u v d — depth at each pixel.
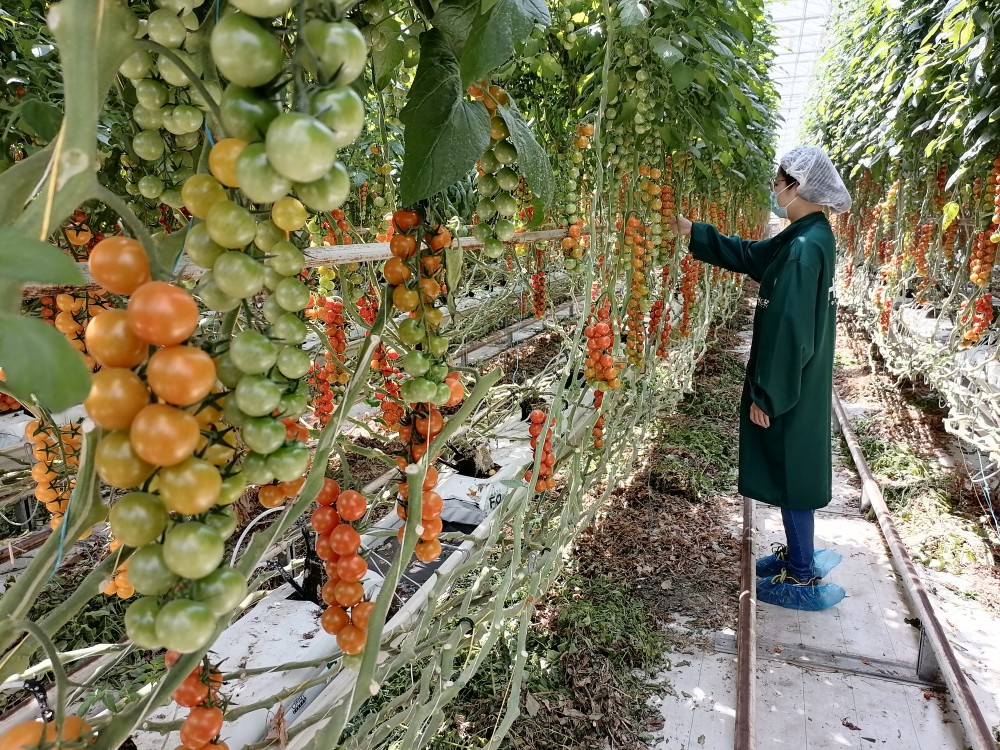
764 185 5.29
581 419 2.37
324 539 0.75
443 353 0.82
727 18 2.13
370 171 2.54
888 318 4.73
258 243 0.51
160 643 0.43
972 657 2.11
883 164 4.34
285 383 0.52
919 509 3.03
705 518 2.94
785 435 2.29
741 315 7.73
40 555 0.48
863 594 2.49
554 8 1.80
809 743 1.81
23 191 0.44
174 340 0.40
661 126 2.31
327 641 1.50
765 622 2.33
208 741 0.64
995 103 2.61
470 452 2.54
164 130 0.78
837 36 6.57
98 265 0.42
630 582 2.43
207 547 0.41
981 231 3.11
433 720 1.07
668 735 1.77
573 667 1.92
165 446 0.39
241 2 0.39
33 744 0.46
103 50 0.40
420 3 0.76
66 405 0.31
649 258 2.40
